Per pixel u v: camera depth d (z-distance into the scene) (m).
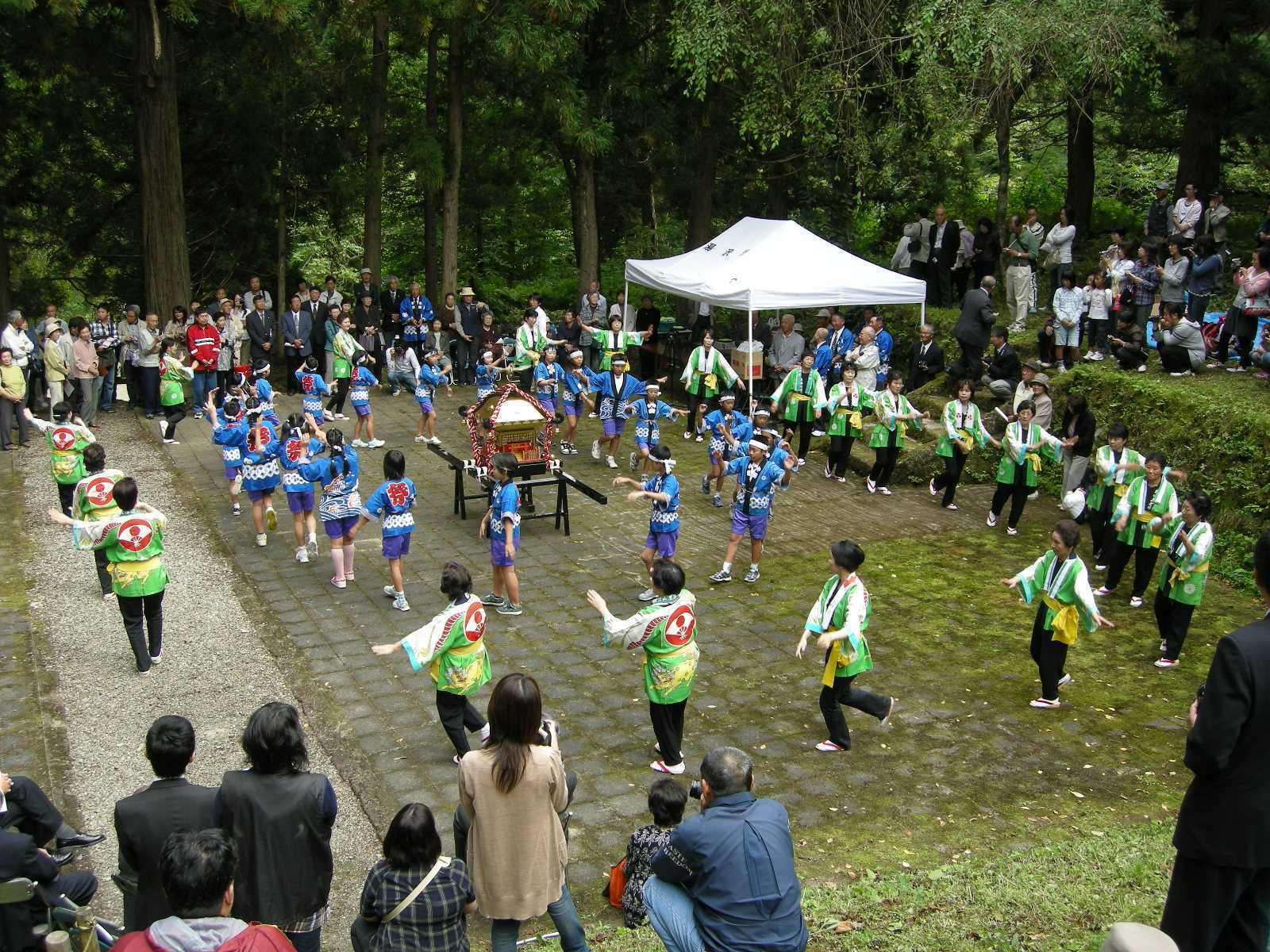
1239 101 19.44
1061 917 5.66
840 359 17.31
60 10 16.19
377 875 4.51
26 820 5.57
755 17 19.00
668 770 8.15
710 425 14.41
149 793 4.87
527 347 18.73
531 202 28.19
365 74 21.58
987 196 26.78
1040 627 9.20
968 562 12.72
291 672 9.62
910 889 6.32
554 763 5.14
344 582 11.55
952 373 17.27
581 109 20.92
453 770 8.12
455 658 7.80
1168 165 27.31
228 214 23.08
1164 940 2.76
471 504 14.34
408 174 25.78
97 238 23.02
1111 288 17.16
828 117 19.98
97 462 10.18
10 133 21.36
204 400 18.23
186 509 13.79
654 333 20.86
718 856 3.97
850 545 8.28
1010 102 18.83
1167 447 14.14
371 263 22.66
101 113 21.47
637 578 12.00
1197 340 15.28
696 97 20.64
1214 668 3.65
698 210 23.52
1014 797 7.94
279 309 22.80
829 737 8.67
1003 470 13.61
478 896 5.13
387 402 19.58
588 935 6.11
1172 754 8.61
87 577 11.65
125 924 5.07
